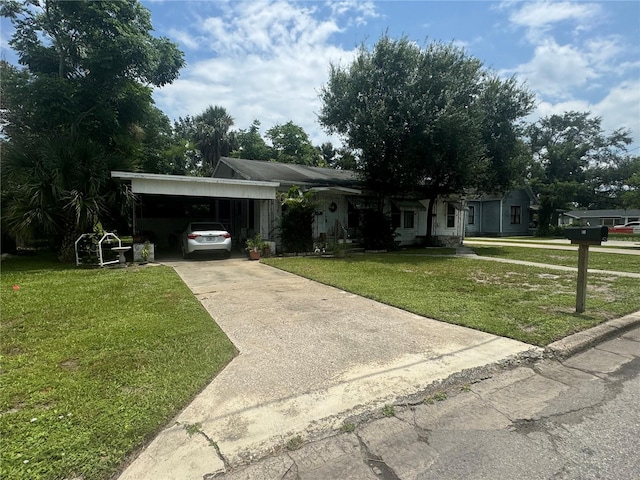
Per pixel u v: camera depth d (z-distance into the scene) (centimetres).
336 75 1369
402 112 1251
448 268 932
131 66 1196
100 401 247
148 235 1656
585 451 207
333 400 259
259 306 536
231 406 249
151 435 213
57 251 1171
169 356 329
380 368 313
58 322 431
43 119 1123
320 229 1488
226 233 1159
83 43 1196
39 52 1185
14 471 178
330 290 657
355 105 1318
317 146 4028
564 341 377
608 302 544
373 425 233
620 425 234
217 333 394
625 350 376
